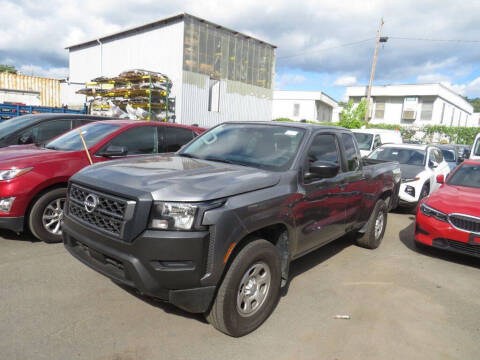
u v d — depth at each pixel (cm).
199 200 262
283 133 397
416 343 307
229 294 280
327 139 419
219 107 2248
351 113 2306
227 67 2255
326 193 389
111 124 572
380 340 308
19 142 602
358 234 543
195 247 258
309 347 292
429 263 509
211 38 2128
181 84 1998
